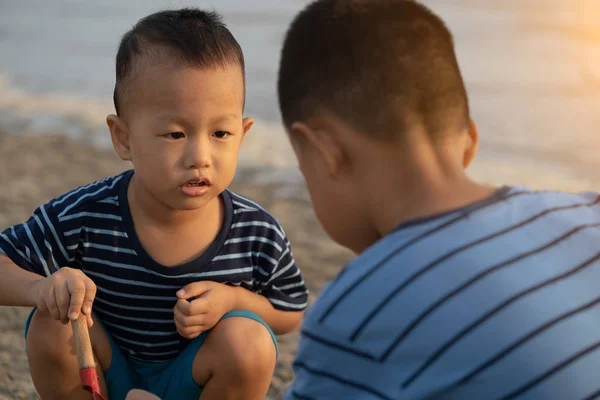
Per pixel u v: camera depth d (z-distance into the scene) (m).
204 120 2.26
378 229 1.68
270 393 3.06
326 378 1.57
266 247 2.46
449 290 1.48
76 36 16.27
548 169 7.47
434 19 1.67
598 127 9.14
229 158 2.32
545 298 1.48
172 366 2.43
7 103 9.09
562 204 1.66
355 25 1.63
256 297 2.47
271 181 6.42
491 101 10.67
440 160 1.61
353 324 1.53
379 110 1.58
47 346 2.33
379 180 1.62
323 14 1.68
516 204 1.62
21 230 2.36
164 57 2.25
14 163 6.64
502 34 15.82
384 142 1.59
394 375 1.50
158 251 2.36
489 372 1.45
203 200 2.29
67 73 12.27
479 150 8.18
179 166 2.25
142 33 2.32
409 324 1.49
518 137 8.73
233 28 16.38
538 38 15.48
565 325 1.47
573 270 1.53
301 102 1.67
